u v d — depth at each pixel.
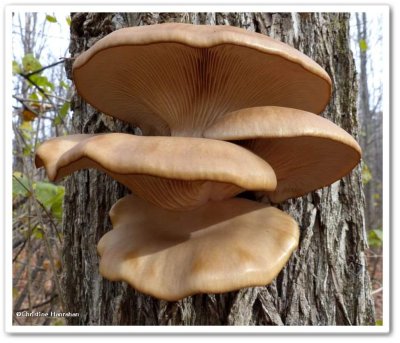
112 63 0.21
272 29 0.26
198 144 0.17
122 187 0.26
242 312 0.23
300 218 0.26
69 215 0.29
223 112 0.22
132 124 0.27
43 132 0.77
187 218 0.22
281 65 0.20
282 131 0.18
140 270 0.19
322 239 0.26
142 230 0.22
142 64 0.20
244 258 0.18
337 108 0.28
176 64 0.20
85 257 0.27
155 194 0.20
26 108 0.51
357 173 0.28
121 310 0.25
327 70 0.27
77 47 0.29
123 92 0.24
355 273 0.27
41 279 0.69
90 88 0.24
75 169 0.20
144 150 0.16
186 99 0.22
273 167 0.22
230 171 0.16
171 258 0.19
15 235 0.63
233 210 0.22
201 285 0.17
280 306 0.24
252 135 0.18
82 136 0.23
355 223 0.27
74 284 0.29
